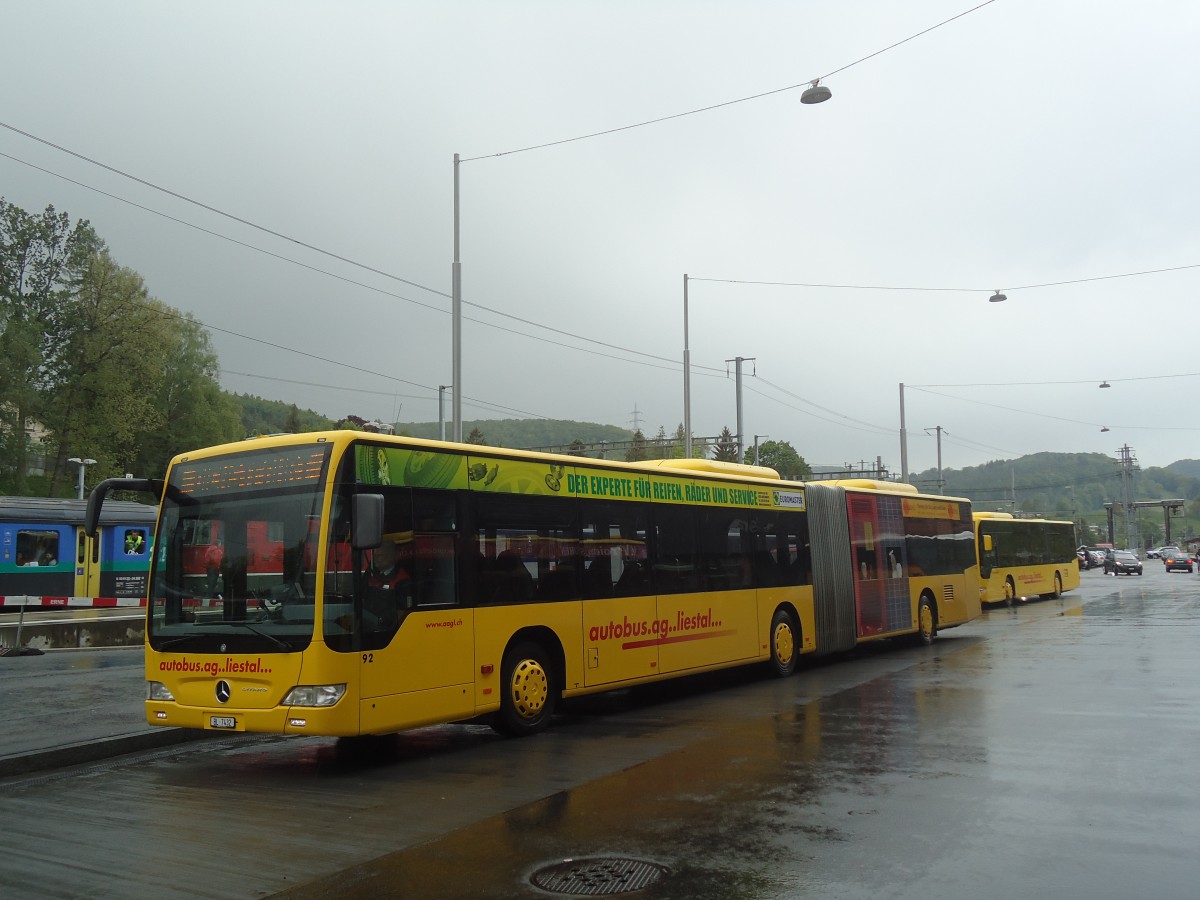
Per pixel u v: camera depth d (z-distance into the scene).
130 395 57.69
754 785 8.02
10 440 55.12
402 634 9.34
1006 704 12.06
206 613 9.26
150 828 7.12
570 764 9.16
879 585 19.14
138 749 10.32
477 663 10.18
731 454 77.88
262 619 8.93
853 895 5.36
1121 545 159.25
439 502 10.02
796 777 8.27
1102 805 7.23
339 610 8.78
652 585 13.01
